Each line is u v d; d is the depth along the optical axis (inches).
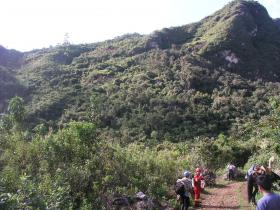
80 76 3690.9
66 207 425.7
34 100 2945.4
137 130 2313.0
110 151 642.8
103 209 482.6
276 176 506.6
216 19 4849.9
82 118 2397.9
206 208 596.7
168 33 4756.4
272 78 3922.2
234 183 884.6
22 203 346.9
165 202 584.1
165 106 2701.8
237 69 3831.2
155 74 3516.2
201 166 956.0
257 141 1279.5
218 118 2544.3
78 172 518.9
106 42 5349.4
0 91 3031.5
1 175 426.0
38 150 562.9
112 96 2967.5
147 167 688.4
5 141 589.0
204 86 3166.8
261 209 223.3
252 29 4493.1
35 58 4685.0
